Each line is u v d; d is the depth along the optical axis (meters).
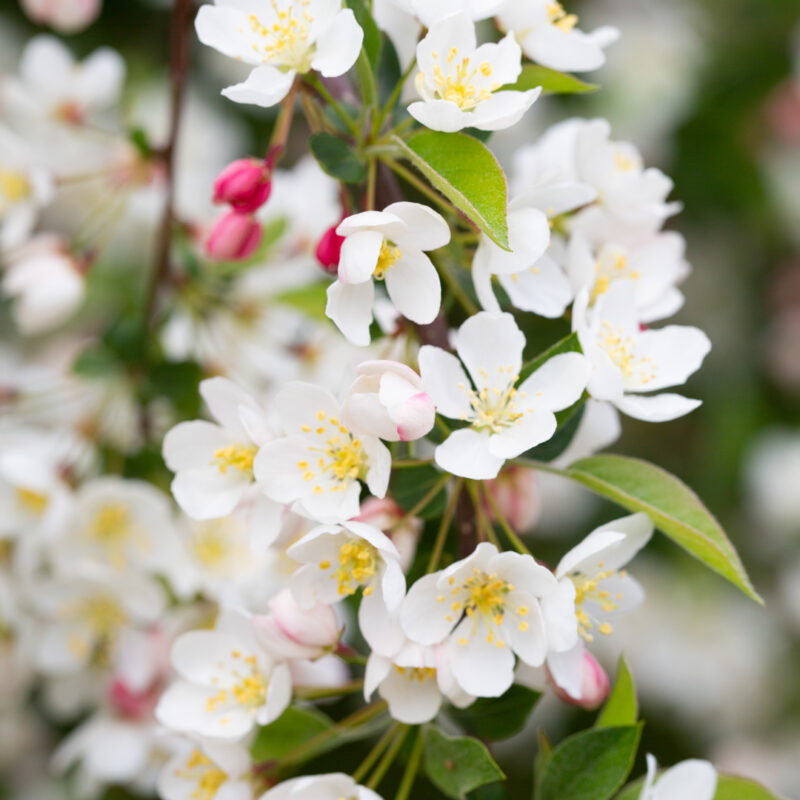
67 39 1.02
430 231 0.65
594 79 1.10
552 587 0.65
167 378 0.81
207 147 1.02
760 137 1.11
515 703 0.68
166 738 0.80
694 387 1.07
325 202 0.84
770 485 1.03
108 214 0.98
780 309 1.09
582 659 0.66
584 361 0.65
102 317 1.01
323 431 0.66
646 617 1.03
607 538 0.65
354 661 0.67
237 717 0.69
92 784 0.83
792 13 1.11
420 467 0.67
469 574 0.65
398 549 0.67
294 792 0.66
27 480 0.78
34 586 0.79
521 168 0.73
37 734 0.90
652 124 1.10
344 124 0.69
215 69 1.05
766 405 1.07
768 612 1.04
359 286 0.66
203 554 0.79
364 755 0.79
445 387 0.65
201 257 0.82
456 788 0.66
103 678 0.81
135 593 0.79
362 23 0.67
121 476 0.81
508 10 0.69
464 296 0.69
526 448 0.65
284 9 0.67
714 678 1.02
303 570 0.66
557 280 0.68
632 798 0.68
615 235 0.71
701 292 1.09
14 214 0.83
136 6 1.04
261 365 0.84
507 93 0.66
